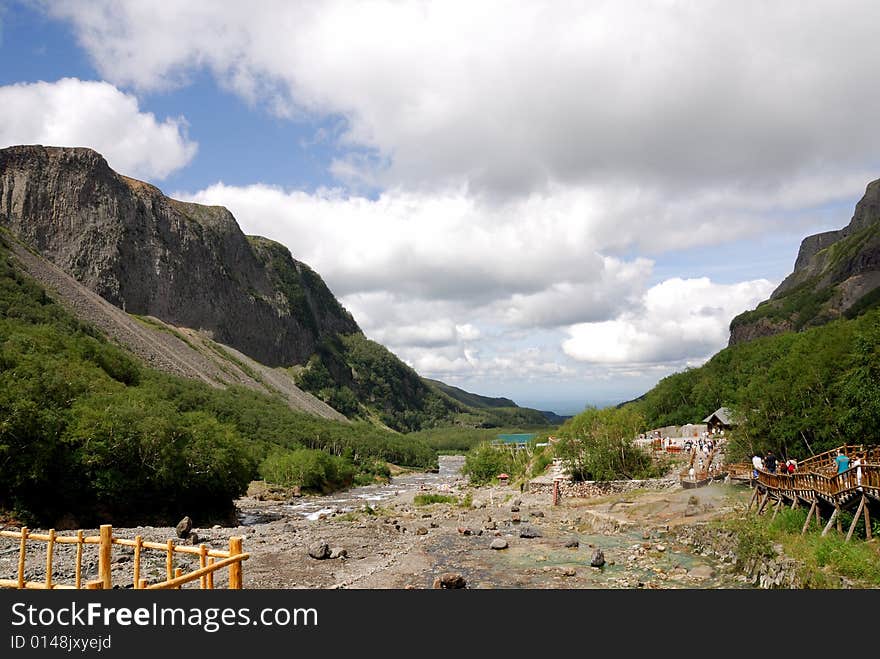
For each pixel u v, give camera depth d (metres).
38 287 161.62
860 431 36.97
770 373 55.75
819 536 25.19
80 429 53.06
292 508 77.06
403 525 47.59
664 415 130.00
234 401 174.88
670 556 31.08
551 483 61.78
